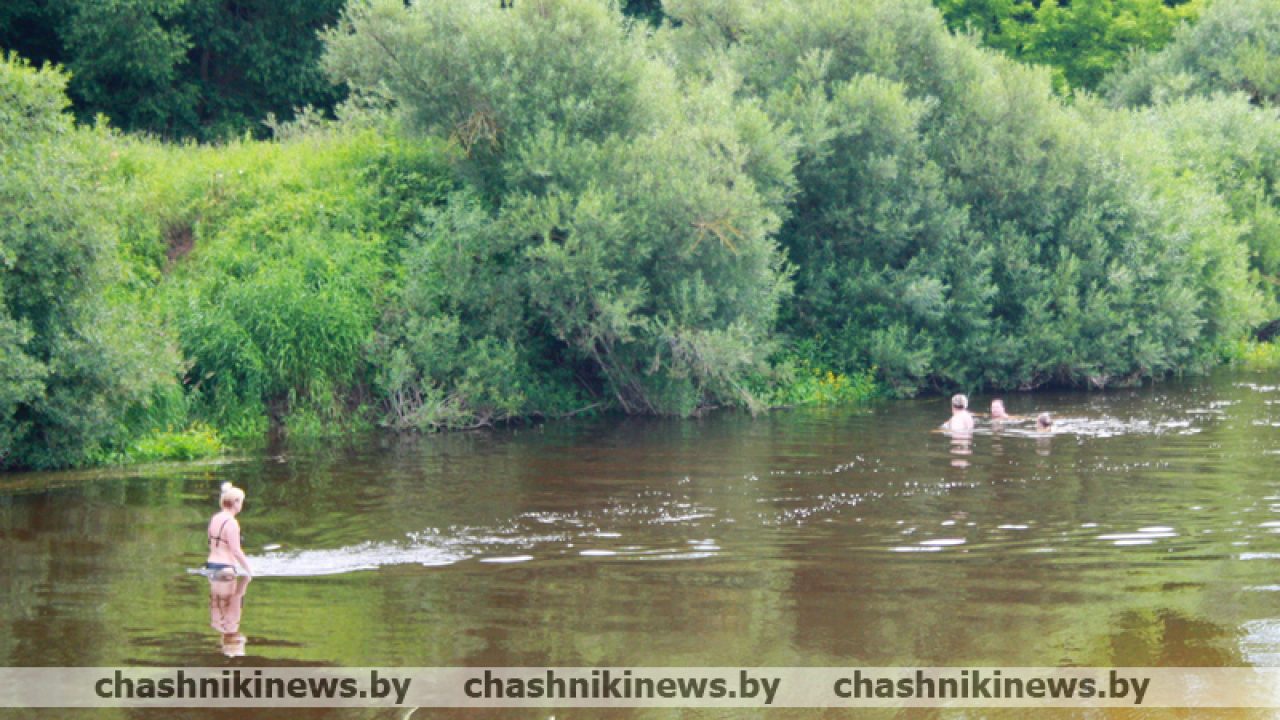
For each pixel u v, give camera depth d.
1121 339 30.19
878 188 29.30
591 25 25.95
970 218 30.84
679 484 17.05
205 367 22.44
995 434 21.92
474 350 24.41
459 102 25.84
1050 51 52.44
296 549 13.27
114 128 29.89
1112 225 30.95
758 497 16.02
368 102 28.88
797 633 10.31
